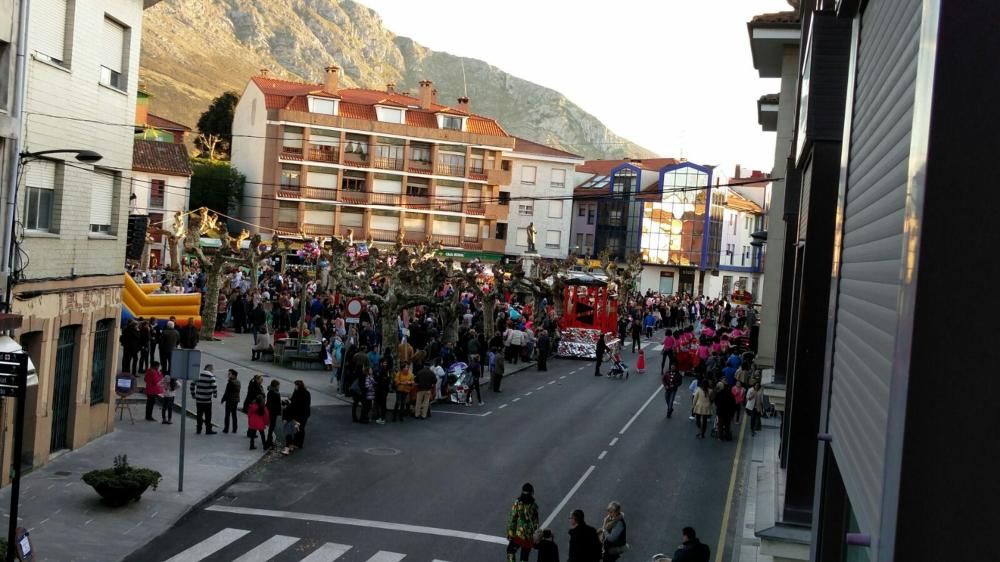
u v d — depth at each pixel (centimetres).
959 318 379
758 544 1698
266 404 2206
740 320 5834
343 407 2838
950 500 379
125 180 2230
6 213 1655
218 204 8175
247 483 1908
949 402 380
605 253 6306
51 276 1869
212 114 10856
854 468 624
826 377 898
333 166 8150
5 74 1647
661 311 6494
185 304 3494
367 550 1527
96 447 2081
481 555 1543
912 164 427
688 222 9112
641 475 2177
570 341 4581
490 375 3631
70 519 1562
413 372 2855
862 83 801
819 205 1305
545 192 9356
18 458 1132
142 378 2927
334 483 1947
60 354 1977
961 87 378
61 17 1873
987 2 376
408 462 2172
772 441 2631
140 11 2241
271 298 4512
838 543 836
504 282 4678
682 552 1270
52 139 1844
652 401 3322
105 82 2109
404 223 8494
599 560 1341
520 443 2462
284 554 1481
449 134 8519
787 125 2606
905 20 555
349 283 3066
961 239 379
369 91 9306
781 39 2533
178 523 1616
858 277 709
